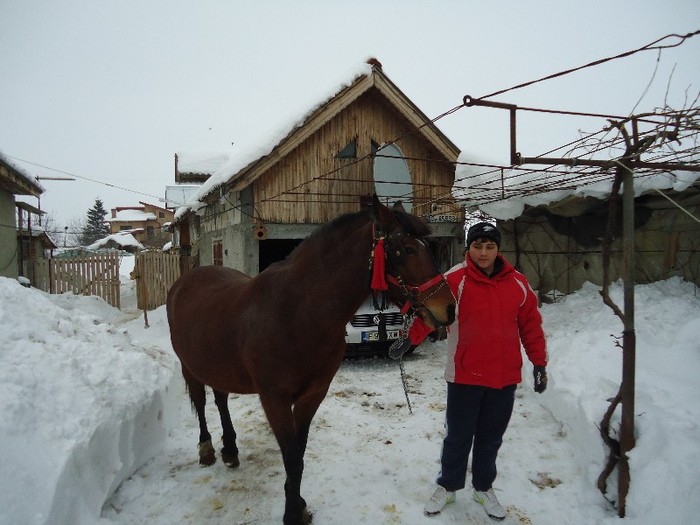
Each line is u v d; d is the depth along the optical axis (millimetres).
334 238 2215
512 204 6254
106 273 10883
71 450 2172
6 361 2467
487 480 2402
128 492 2652
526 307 2336
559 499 2582
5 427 2027
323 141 7191
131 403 2881
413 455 3199
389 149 7629
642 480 2256
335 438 3510
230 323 2506
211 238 9477
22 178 7680
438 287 1985
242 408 4227
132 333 7918
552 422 3695
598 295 5871
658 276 5438
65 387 2543
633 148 2279
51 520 1909
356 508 2539
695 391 2768
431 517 2436
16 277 8883
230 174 6297
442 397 4480
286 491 2326
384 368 5695
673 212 5246
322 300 2164
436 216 7746
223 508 2543
